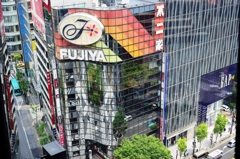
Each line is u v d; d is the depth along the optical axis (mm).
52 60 73625
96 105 74062
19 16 115375
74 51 69688
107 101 72375
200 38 79000
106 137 76375
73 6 71125
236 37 88375
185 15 73375
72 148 79500
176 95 79938
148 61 72562
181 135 87500
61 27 67625
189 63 79312
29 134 92438
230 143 84875
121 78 70125
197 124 89500
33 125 96938
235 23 86125
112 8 65188
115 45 66875
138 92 74250
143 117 77875
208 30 79875
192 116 87250
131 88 72688
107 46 67062
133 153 65250
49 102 82688
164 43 73062
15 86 114812
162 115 79250
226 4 80875
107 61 68250
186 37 75812
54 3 69562
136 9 65875
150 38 70375
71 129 77375
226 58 89125
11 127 66375
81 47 69188
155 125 81125
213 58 85062
